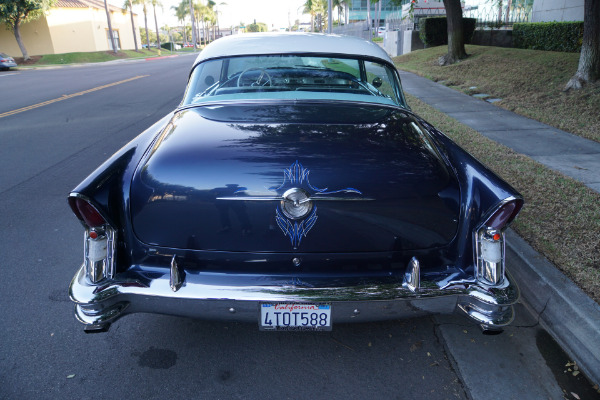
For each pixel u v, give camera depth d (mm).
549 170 4789
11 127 8398
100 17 43500
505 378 2295
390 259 2133
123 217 2113
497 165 4926
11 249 3605
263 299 1993
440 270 2143
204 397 2170
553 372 2338
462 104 8797
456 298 2070
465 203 2119
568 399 2168
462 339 2594
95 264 2029
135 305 2070
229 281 2061
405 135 2461
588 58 8242
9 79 20094
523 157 5246
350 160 2139
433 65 14297
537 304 2793
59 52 39062
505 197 1995
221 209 2045
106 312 2014
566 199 3994
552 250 3113
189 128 2496
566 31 12977
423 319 2779
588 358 2348
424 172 2143
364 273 2121
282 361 2418
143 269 2146
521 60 11953
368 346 2535
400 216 2068
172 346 2531
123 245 2139
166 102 11172
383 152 2229
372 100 3041
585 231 3393
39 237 3820
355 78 3350
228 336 2621
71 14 39438
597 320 2414
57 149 6676
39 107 10789
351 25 41094
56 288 3076
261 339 2596
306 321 2061
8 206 4488
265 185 2029
